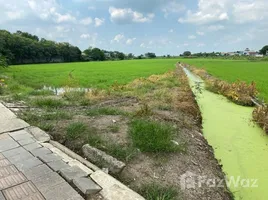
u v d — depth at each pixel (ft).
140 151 15.85
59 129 18.74
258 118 28.35
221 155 19.98
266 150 21.08
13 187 11.03
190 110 30.25
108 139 17.29
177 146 16.87
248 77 79.15
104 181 11.81
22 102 28.04
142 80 56.80
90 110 24.44
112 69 123.03
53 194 10.60
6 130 17.94
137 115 23.16
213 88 52.54
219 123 28.96
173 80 60.95
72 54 297.74
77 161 13.85
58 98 32.78
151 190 12.18
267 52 379.14
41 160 13.56
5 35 209.97
